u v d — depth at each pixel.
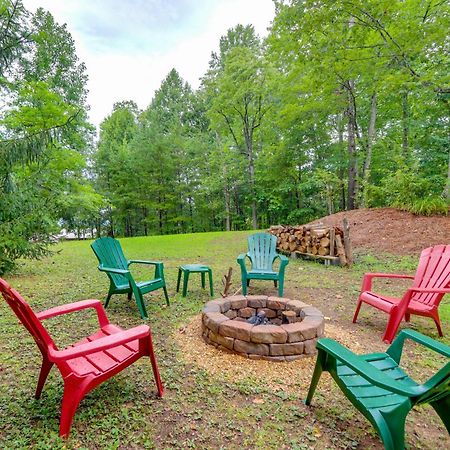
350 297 4.22
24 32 5.88
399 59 5.98
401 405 1.36
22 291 4.35
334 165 12.38
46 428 1.66
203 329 2.80
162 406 1.86
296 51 6.73
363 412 1.49
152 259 7.12
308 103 10.30
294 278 5.27
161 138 18.27
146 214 19.88
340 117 12.81
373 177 11.10
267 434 1.64
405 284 4.79
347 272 5.60
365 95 10.50
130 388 2.04
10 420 1.72
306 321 2.57
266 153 15.24
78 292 4.35
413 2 5.86
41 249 5.18
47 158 5.36
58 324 3.13
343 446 1.56
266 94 14.16
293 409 1.85
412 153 8.66
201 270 4.17
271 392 2.02
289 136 13.20
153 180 18.52
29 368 2.29
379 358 1.87
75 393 1.62
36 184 5.33
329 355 1.73
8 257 4.98
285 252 7.84
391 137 11.01
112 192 18.50
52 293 4.28
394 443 1.35
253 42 15.95
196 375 2.21
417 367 2.35
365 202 9.24
